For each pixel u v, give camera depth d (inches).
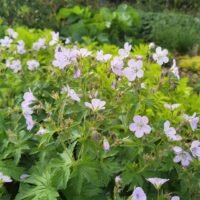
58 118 16.0
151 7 72.6
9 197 15.8
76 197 14.8
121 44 45.6
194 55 46.4
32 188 15.2
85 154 14.7
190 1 74.5
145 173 15.2
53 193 14.5
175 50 47.7
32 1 43.7
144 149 15.9
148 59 19.4
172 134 15.3
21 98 19.5
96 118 15.0
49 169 15.1
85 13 46.1
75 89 16.8
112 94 16.7
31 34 28.2
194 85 33.7
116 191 14.0
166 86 18.1
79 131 15.0
